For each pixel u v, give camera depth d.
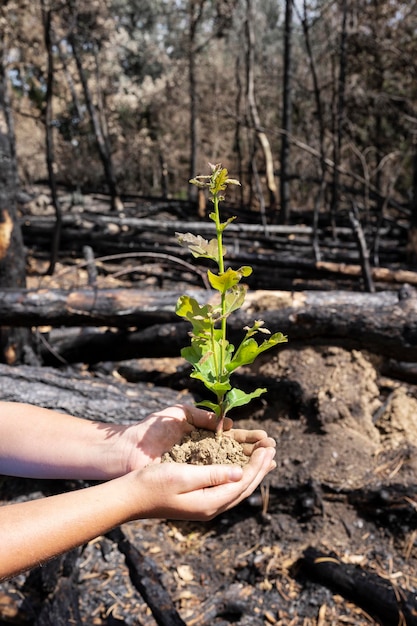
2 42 7.31
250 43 7.25
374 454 2.45
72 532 0.97
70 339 3.29
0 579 0.93
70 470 1.33
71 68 11.34
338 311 2.74
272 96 11.30
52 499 1.01
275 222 8.48
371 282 3.91
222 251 1.21
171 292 3.09
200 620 1.93
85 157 12.62
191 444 1.29
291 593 2.02
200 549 2.27
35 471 1.35
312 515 2.26
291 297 2.85
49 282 5.44
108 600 1.99
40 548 0.95
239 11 9.98
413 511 2.16
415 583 1.99
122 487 1.04
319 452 2.41
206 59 11.91
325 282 5.20
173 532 2.36
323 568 2.03
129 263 6.30
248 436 1.36
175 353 3.13
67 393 2.46
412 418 2.67
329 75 9.78
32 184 11.38
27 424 1.37
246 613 1.95
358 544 2.17
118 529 2.23
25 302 2.97
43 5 5.45
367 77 8.88
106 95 11.57
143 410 2.47
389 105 9.02
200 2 9.35
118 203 9.09
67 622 1.79
